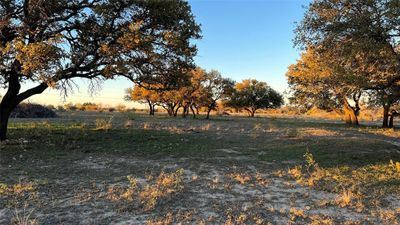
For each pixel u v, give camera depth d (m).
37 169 9.59
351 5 11.88
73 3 13.54
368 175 9.65
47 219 5.63
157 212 6.11
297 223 5.70
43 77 11.47
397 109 34.06
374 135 25.48
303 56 36.12
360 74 11.54
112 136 17.45
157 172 9.66
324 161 12.05
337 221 5.82
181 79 16.19
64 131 18.41
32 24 12.60
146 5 13.55
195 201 6.86
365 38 11.09
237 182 8.65
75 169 9.78
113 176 9.00
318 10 12.53
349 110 41.72
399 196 7.46
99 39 13.56
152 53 13.88
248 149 14.83
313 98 40.66
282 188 8.11
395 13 10.20
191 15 15.05
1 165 9.91
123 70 12.97
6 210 6.03
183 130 23.42
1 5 12.58
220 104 73.75
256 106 75.62
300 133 22.75
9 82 14.14
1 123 14.36
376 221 5.84
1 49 11.16
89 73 14.16
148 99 57.66
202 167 10.62
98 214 5.94
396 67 11.65
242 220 5.77
